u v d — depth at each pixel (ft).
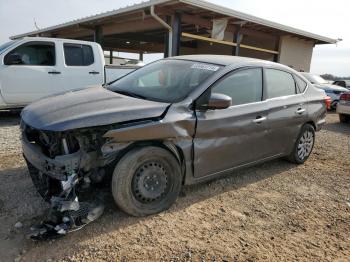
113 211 11.34
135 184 10.82
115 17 44.24
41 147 10.64
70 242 9.56
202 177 12.71
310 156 20.48
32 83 26.22
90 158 9.95
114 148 10.28
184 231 10.60
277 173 16.78
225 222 11.38
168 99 12.12
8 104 25.77
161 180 11.39
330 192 14.87
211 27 42.88
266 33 52.85
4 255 8.86
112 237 9.95
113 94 12.59
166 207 11.67
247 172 16.56
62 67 27.43
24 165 15.24
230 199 13.23
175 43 38.47
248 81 14.15
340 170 18.06
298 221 11.91
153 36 62.85
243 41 60.13
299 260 9.61
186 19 39.58
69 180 9.61
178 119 11.34
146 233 10.30
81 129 9.75
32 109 11.35
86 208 10.05
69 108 10.64
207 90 12.37
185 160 11.93
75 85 28.25
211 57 14.93
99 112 10.27
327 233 11.25
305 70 63.67
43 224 9.48
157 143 11.26
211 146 12.53
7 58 25.32
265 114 14.58
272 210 12.59
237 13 40.14
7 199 11.80
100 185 11.03
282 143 16.25
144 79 14.25
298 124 16.98
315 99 18.11
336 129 31.58
